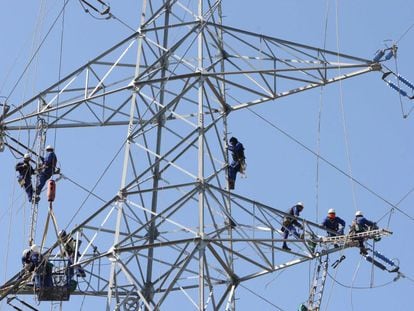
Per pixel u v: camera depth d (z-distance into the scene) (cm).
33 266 9088
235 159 9556
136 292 8750
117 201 8700
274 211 8812
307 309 9244
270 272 8762
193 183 8562
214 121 8925
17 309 9062
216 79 9219
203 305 8194
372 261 9219
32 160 9844
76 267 9006
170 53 9219
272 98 9356
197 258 8931
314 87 9400
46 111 9662
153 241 8888
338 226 9475
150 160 9131
